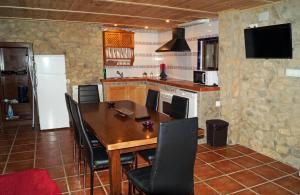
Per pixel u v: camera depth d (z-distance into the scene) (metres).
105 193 2.73
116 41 6.04
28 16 4.58
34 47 5.16
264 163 3.50
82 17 4.66
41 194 2.72
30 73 5.15
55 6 3.70
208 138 4.23
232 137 4.24
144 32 6.58
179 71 5.97
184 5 3.59
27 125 5.54
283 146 3.49
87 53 5.60
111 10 3.96
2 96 5.26
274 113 3.59
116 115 3.20
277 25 3.21
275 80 3.53
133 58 6.32
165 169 1.86
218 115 4.38
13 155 3.83
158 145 1.78
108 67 6.27
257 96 3.86
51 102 5.19
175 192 1.95
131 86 6.01
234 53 4.02
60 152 3.95
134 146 2.20
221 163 3.50
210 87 4.21
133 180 2.11
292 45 3.21
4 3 3.50
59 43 5.33
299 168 3.22
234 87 4.11
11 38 4.98
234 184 2.92
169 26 5.83
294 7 3.17
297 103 3.24
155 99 3.73
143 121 2.89
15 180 3.03
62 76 5.21
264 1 3.33
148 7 3.71
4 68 5.34
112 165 2.18
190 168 1.99
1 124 5.20
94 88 4.44
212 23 4.78
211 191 2.76
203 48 5.13
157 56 6.83
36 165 3.46
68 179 3.06
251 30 3.63
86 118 3.04
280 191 2.76
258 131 3.89
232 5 3.58
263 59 3.69
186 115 2.99
